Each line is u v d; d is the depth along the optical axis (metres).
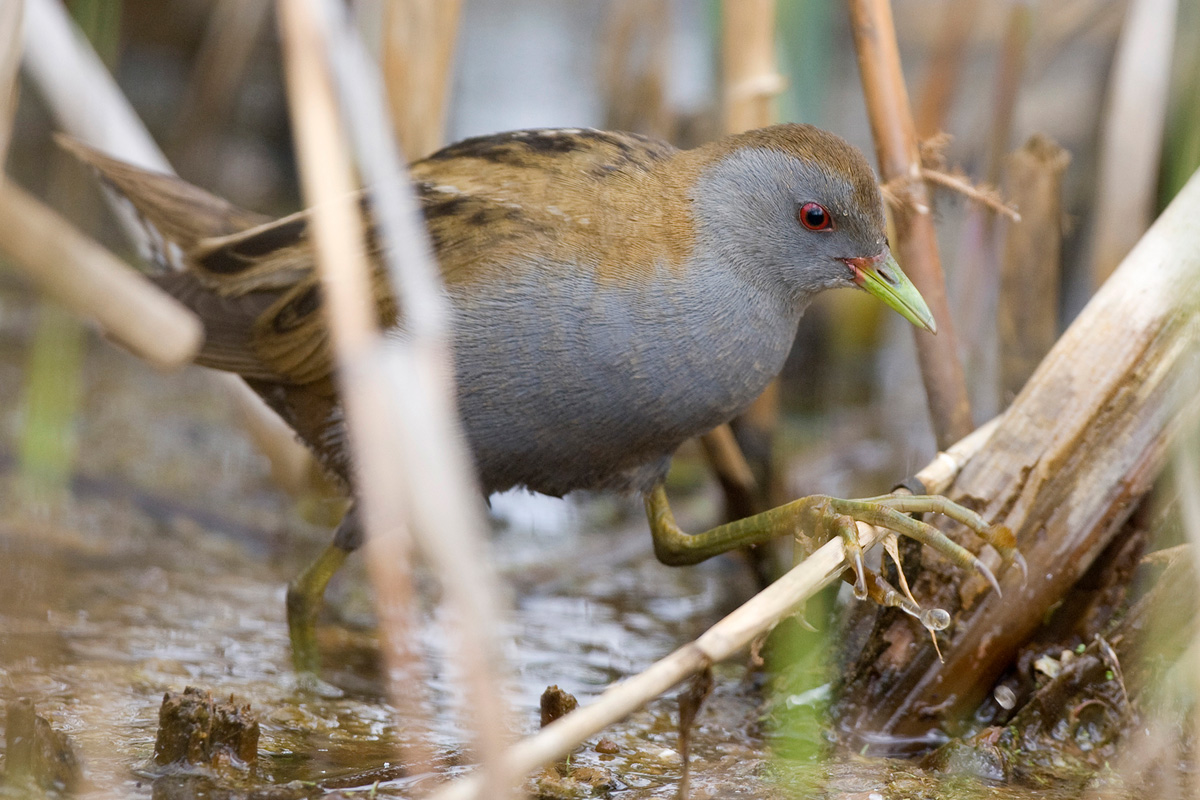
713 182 6.40
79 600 7.29
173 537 8.45
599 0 19.17
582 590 8.26
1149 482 5.88
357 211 6.45
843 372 11.52
